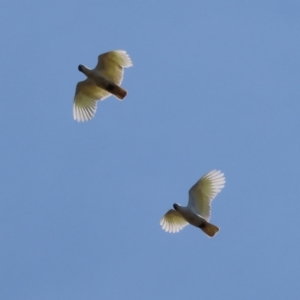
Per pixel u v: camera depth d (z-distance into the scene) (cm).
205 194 3131
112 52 3244
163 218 3262
